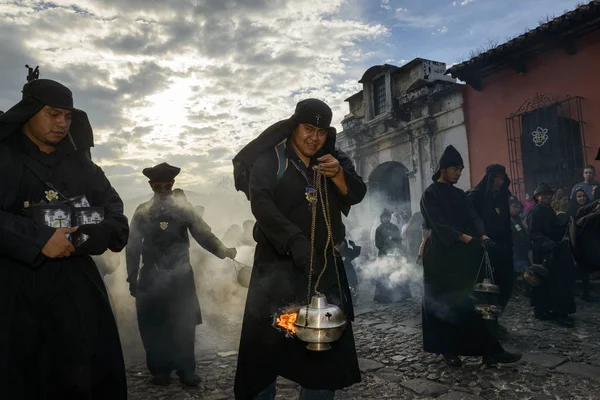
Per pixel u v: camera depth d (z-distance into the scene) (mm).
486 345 4129
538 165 10867
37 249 1900
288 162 2330
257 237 2395
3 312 1908
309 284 2062
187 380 3934
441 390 3646
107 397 2115
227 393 3768
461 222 4441
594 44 9852
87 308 2072
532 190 11047
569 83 10352
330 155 2281
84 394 1982
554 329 5715
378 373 4137
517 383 3768
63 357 1991
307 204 2320
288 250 2088
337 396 3602
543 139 10719
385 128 15938
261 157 2285
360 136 17297
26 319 1951
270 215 2127
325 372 2234
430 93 13828
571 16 9477
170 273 3986
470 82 12312
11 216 1930
